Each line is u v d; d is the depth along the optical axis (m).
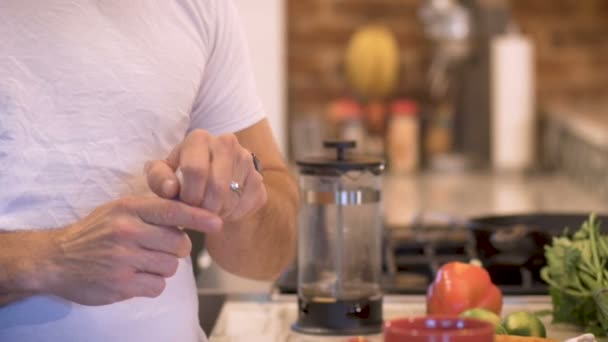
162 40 1.37
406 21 3.90
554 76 3.99
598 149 3.00
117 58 1.33
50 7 1.30
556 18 3.97
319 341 1.47
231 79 1.48
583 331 1.50
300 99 3.92
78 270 1.22
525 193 3.03
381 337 1.49
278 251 1.49
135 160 1.33
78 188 1.30
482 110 3.70
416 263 1.93
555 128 3.66
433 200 2.86
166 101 1.36
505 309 1.64
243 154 1.23
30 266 1.22
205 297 1.73
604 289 1.41
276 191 1.50
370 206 1.52
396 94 3.92
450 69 3.78
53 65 1.29
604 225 1.86
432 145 3.83
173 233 1.20
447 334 1.00
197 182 1.19
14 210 1.28
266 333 1.51
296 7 3.89
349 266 1.52
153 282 1.22
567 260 1.47
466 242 2.09
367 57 3.79
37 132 1.28
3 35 1.28
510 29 3.79
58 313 1.29
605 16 3.99
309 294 1.52
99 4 1.33
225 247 1.47
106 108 1.31
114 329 1.31
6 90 1.27
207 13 1.43
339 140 1.54
